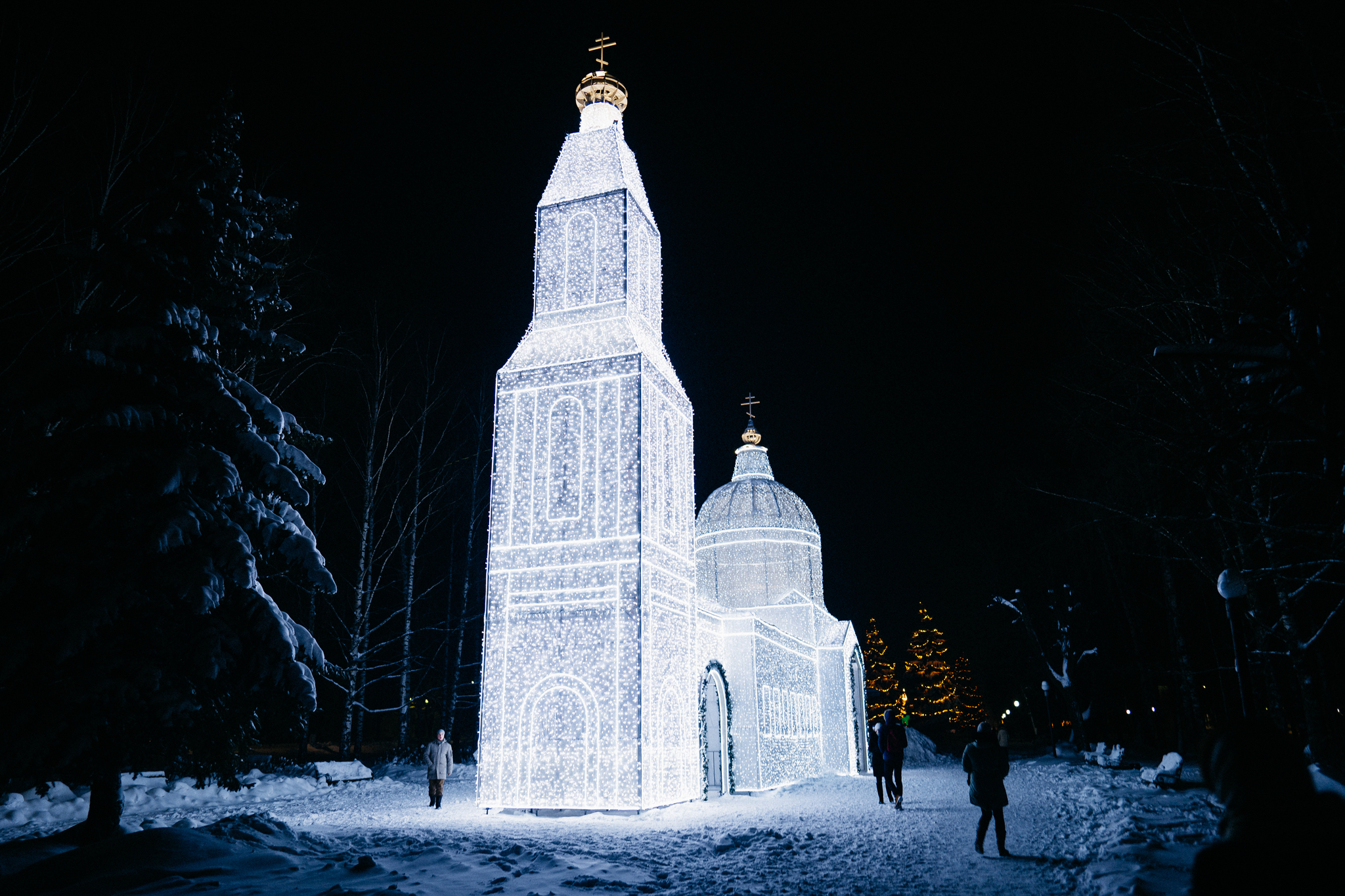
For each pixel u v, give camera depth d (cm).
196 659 1066
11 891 852
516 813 1723
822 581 3641
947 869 988
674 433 2162
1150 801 1472
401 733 2912
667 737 1877
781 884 912
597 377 1956
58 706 1008
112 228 1273
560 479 1920
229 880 833
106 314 1161
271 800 1869
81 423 1141
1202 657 3319
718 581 3503
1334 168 649
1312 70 623
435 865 932
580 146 2230
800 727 2972
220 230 1272
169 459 1120
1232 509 1122
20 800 1537
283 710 1180
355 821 1484
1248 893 206
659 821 1554
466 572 3167
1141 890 713
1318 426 595
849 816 1600
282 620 1152
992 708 5419
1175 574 2792
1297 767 225
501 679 1833
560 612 1839
